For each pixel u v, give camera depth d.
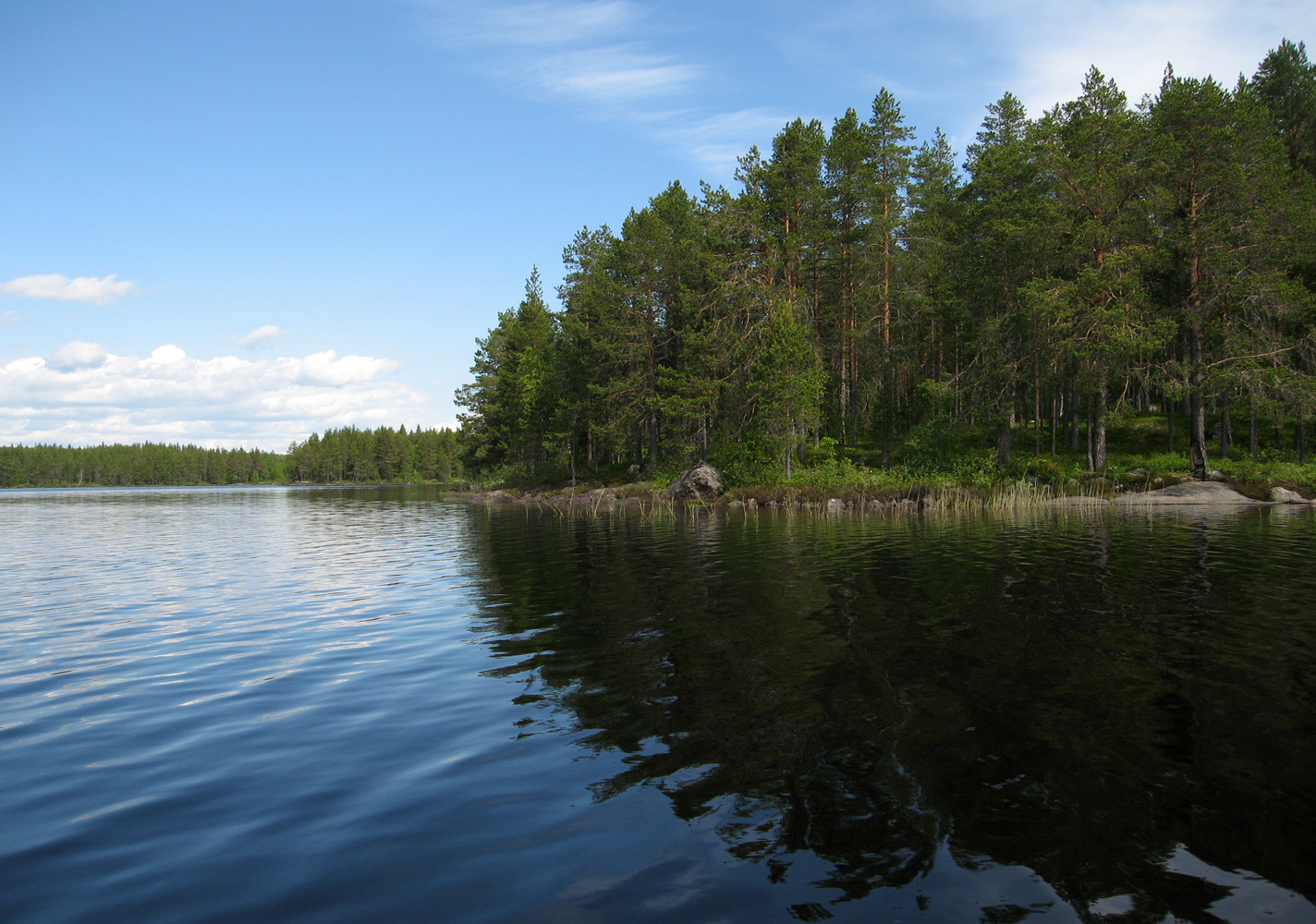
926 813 4.53
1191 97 37.50
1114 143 38.00
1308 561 14.48
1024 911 3.53
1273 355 36.97
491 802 4.82
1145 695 6.57
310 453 165.75
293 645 9.50
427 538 25.30
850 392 55.22
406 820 4.60
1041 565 14.30
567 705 6.73
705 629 9.48
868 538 20.67
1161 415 53.91
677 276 49.59
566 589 13.27
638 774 5.19
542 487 61.59
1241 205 36.84
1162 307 40.88
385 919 3.53
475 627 10.27
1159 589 11.60
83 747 5.98
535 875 3.92
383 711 6.74
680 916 3.52
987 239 41.94
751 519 30.05
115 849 4.29
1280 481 34.56
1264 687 6.74
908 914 3.52
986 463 40.50
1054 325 37.81
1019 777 4.98
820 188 45.66
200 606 12.61
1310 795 4.68
